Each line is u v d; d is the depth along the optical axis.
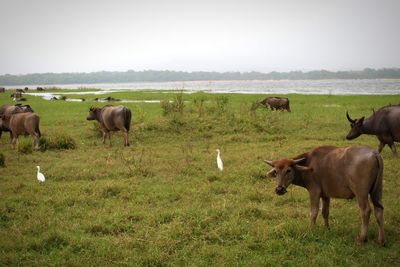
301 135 16.97
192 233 6.96
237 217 7.51
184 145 15.38
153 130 17.86
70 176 11.04
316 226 6.93
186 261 5.93
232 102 35.72
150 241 6.57
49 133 19.25
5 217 7.94
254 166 11.30
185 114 19.59
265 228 6.95
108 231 7.18
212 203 8.42
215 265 5.79
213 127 18.06
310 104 33.94
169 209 8.15
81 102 40.22
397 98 39.16
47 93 68.00
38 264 5.93
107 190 9.50
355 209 8.04
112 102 40.00
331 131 17.97
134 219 7.73
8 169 12.08
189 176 10.77
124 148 15.24
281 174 6.73
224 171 11.05
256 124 18.19
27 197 9.13
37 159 13.47
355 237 6.59
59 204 8.70
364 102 34.69
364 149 6.12
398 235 6.60
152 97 48.09
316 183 6.76
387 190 9.12
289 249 6.20
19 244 6.56
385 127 12.31
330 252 6.04
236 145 15.18
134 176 10.80
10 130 16.53
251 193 9.00
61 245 6.55
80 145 16.31
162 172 11.20
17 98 42.78
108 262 5.94
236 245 6.44
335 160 6.41
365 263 5.67
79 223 7.51
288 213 7.84
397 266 5.59
